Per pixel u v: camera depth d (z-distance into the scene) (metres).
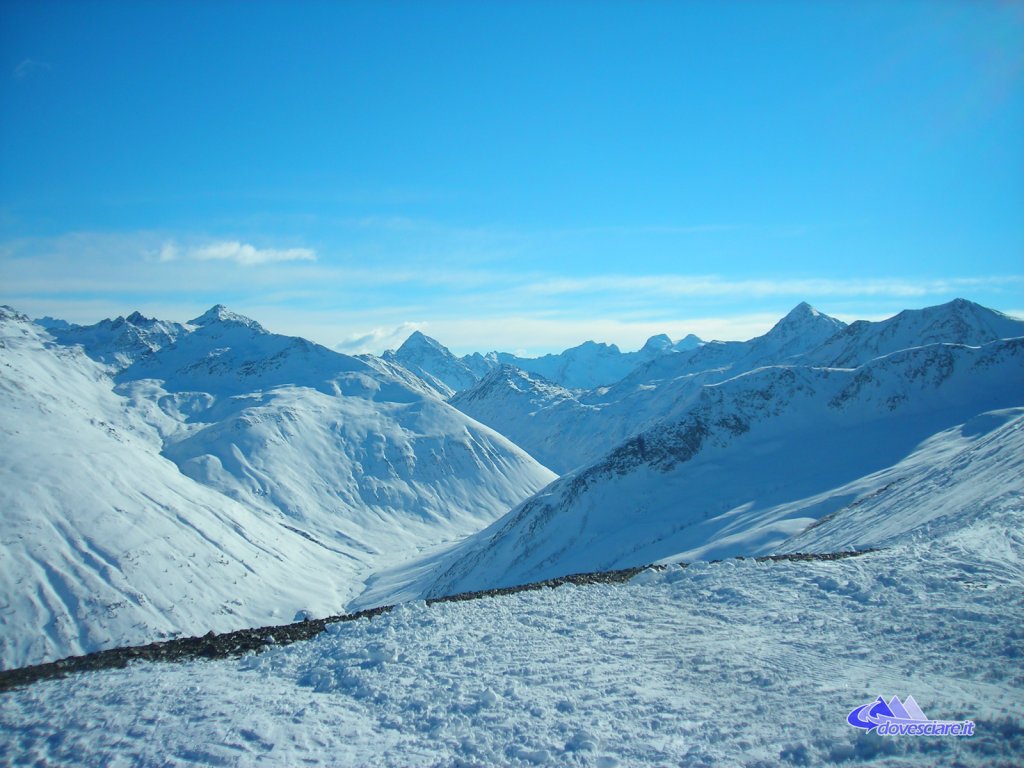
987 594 19.50
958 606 18.73
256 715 14.35
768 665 16.09
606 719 13.84
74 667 18.28
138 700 15.28
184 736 13.45
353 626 20.97
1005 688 14.18
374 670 17.02
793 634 18.23
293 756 12.76
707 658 16.84
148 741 13.33
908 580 21.44
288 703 15.10
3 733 13.95
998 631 16.84
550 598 23.25
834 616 19.28
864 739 12.27
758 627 19.05
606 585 25.08
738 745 12.50
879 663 15.90
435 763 12.48
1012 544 24.53
